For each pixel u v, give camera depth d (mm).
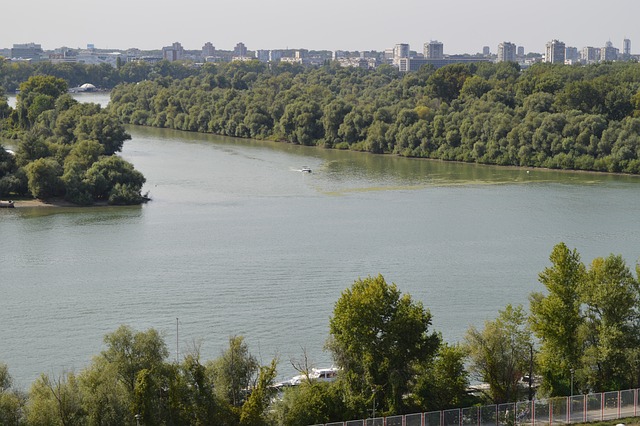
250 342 134875
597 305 113188
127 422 95812
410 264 176625
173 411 98438
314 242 195125
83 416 95375
